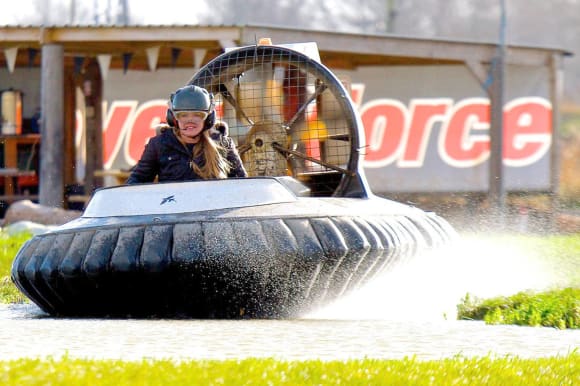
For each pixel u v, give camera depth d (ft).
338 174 86.22
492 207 223.71
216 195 69.46
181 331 58.75
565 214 215.31
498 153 224.74
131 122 227.81
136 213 69.62
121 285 67.92
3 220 184.96
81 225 70.44
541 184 240.12
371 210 75.97
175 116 72.74
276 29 195.62
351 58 232.73
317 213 69.82
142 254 66.95
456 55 221.46
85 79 227.40
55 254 69.31
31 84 227.61
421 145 240.32
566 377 45.03
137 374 41.37
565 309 67.92
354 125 84.43
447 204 235.81
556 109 239.91
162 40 188.85
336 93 85.10
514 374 44.93
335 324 64.23
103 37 187.62
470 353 52.03
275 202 69.72
